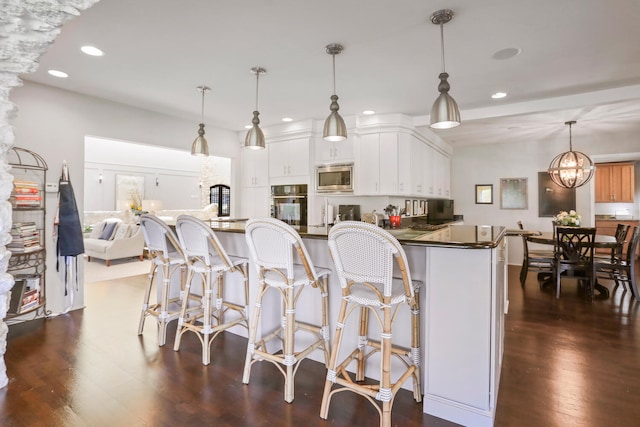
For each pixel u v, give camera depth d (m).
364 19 2.18
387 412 1.68
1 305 2.08
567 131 5.40
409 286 1.73
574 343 2.78
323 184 4.88
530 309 3.67
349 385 1.78
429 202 6.43
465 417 1.81
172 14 2.11
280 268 2.12
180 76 3.16
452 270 1.83
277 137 5.18
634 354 2.57
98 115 3.78
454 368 1.84
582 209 5.92
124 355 2.58
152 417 1.84
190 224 2.50
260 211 5.41
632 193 7.14
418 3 2.00
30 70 1.85
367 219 4.14
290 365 2.00
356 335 2.32
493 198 6.62
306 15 2.13
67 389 2.11
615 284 4.48
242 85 3.39
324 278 2.31
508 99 3.82
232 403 1.98
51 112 3.43
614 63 2.85
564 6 2.02
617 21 2.19
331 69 2.99
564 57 2.73
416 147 4.85
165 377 2.26
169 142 4.52
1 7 1.50
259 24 2.24
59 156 3.49
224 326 2.60
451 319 1.84
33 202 3.17
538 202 6.24
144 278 5.19
